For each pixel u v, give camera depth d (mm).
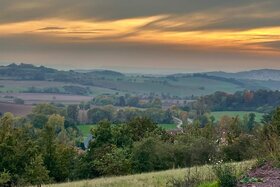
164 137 49781
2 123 43031
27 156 38938
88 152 45844
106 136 46625
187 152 40000
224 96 162375
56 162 44438
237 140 39469
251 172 10969
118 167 40656
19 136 42594
